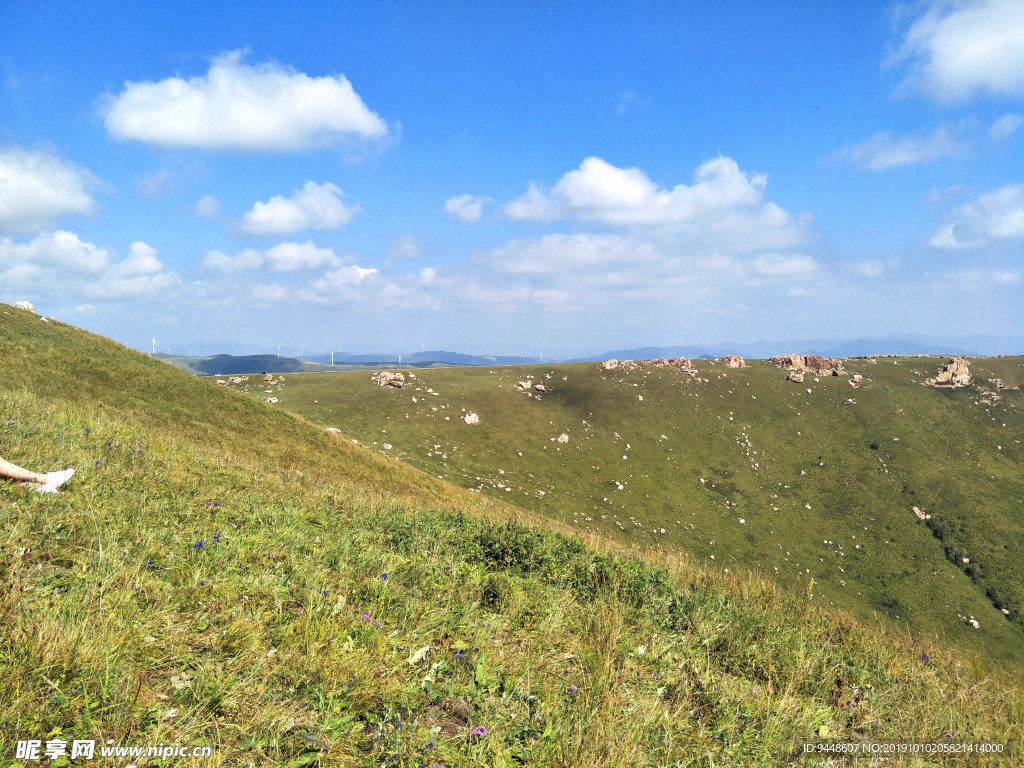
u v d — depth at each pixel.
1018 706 5.02
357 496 12.02
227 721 2.96
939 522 95.19
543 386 128.50
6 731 2.47
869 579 83.25
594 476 101.00
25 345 34.44
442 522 9.06
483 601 5.75
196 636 3.70
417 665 4.02
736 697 4.36
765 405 130.62
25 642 3.01
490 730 3.30
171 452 10.58
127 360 40.19
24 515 4.88
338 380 123.19
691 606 6.36
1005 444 115.12
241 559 5.23
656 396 130.00
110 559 4.24
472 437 105.19
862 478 108.25
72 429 9.64
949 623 74.12
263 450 33.53
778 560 85.75
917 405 128.62
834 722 4.29
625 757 3.15
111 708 2.82
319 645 3.78
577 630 5.33
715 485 104.50
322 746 2.89
